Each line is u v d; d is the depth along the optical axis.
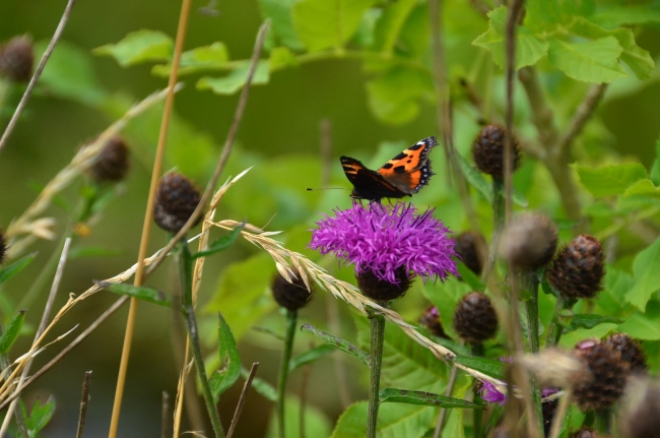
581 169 1.04
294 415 1.13
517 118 1.22
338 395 1.65
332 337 1.01
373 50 1.13
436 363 1.05
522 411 1.00
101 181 1.14
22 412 1.01
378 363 1.00
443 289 1.06
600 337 1.04
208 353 1.25
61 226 1.84
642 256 1.04
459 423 1.02
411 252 1.01
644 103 1.54
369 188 1.04
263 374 1.74
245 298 1.13
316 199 1.29
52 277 1.89
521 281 1.01
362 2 1.09
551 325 1.01
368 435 1.00
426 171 1.06
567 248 1.01
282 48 1.10
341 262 1.01
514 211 1.11
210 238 1.53
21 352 1.83
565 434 1.00
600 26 1.06
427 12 1.13
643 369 1.00
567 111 1.21
